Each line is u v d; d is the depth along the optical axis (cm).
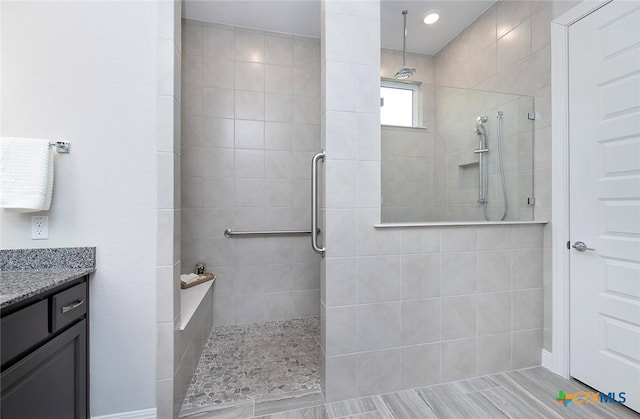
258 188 256
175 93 136
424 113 192
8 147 110
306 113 266
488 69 225
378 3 155
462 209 195
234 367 182
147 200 132
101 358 128
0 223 119
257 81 255
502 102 200
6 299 81
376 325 155
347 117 151
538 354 183
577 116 164
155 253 132
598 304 154
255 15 236
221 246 249
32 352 93
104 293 128
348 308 151
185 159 242
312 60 268
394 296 158
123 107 130
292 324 252
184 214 242
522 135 194
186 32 240
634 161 138
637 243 138
